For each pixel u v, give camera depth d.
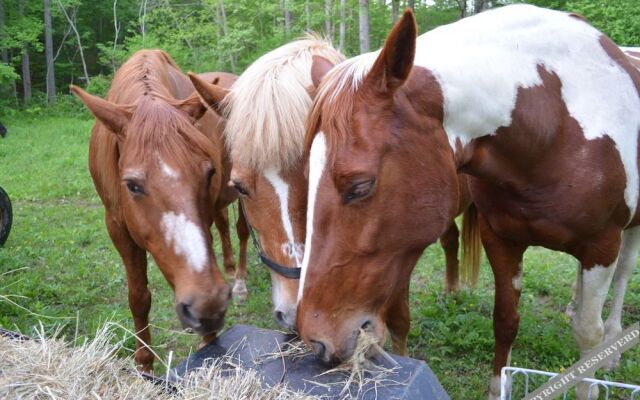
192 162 2.66
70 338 4.14
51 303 4.71
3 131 7.04
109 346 2.15
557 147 2.57
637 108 2.80
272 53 2.72
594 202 2.62
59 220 7.19
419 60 2.23
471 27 2.50
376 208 1.97
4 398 1.77
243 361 2.14
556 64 2.59
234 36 17.06
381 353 2.07
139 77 3.21
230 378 1.93
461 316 4.32
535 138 2.48
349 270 2.00
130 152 2.65
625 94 2.74
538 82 2.49
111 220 3.20
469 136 2.32
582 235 2.73
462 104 2.23
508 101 2.37
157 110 2.70
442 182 2.12
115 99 3.25
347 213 1.95
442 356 3.96
